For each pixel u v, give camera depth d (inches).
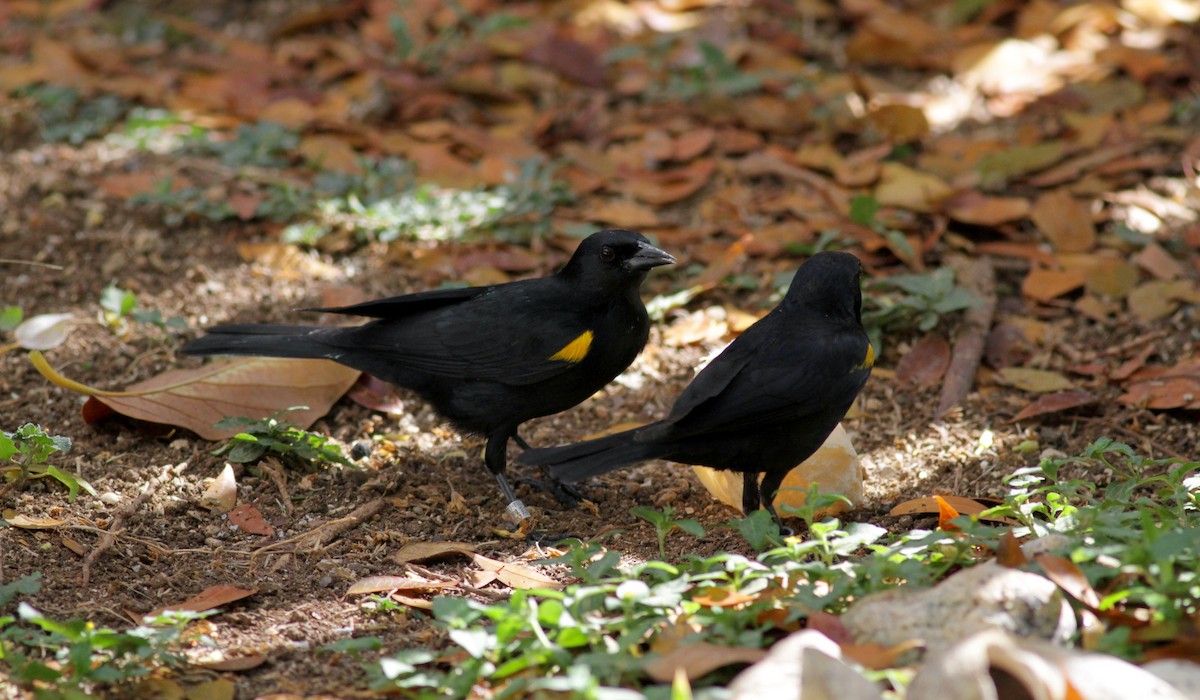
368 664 281.9
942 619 254.5
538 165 569.3
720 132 610.5
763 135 611.8
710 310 486.3
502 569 334.3
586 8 717.3
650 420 431.8
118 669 264.7
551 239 529.3
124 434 404.5
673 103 635.5
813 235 528.7
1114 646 245.0
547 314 377.4
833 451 372.8
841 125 597.0
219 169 571.2
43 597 311.0
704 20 708.7
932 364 456.4
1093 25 679.1
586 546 341.7
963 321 471.2
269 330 402.6
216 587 319.0
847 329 350.3
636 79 657.0
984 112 622.5
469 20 709.3
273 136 589.6
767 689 227.9
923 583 286.0
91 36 719.1
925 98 635.5
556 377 378.6
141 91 650.8
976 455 404.2
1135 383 435.2
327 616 312.7
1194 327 464.4
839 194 547.8
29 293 489.1
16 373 438.0
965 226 534.3
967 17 702.5
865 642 255.1
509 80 655.8
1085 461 364.5
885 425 428.5
